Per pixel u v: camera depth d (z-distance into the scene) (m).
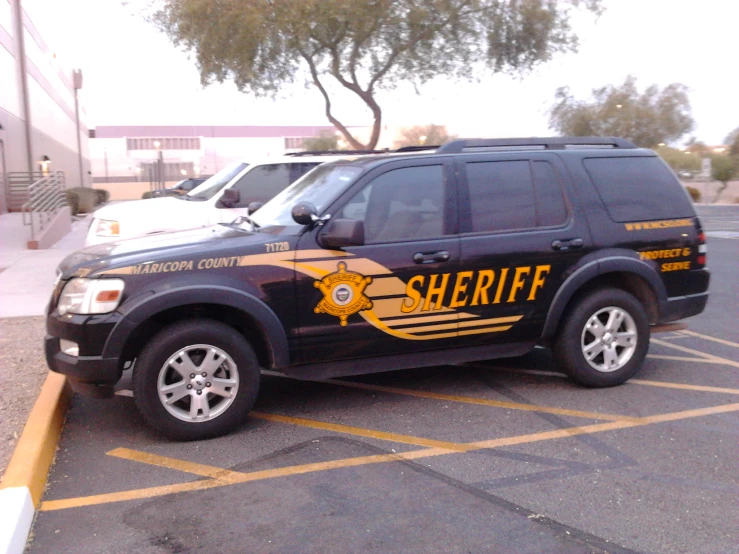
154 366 5.12
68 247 17.50
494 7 17.52
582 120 48.56
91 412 6.05
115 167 62.78
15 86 29.45
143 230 9.51
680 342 8.21
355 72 17.91
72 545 3.94
